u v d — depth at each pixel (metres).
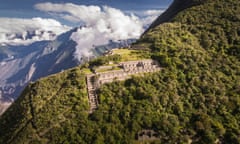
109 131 151.75
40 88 178.75
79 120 155.38
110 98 168.25
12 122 168.12
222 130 156.12
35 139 148.75
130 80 182.00
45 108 163.00
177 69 196.12
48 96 172.12
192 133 156.62
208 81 187.38
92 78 182.38
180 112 166.12
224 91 182.12
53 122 154.88
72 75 186.38
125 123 157.00
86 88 175.88
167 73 190.88
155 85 180.25
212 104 172.38
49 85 181.00
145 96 170.00
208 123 159.25
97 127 153.38
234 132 156.38
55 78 186.12
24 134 152.00
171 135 154.25
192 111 168.38
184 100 174.12
